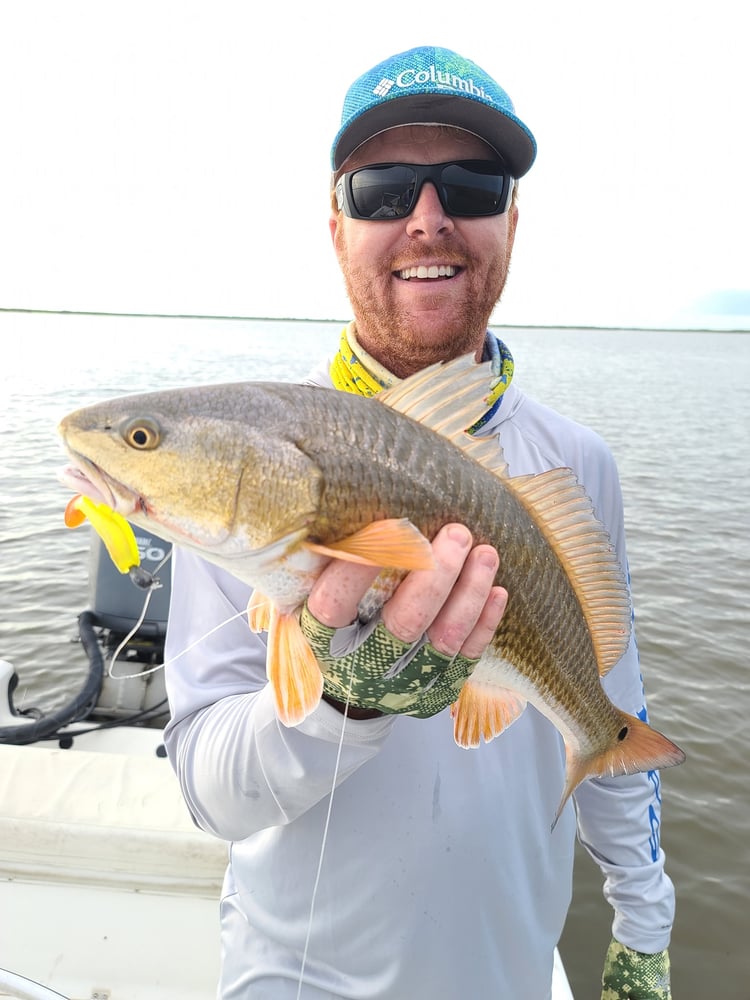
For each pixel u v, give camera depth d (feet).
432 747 1.61
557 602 1.61
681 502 11.76
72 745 3.34
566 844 1.84
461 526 1.23
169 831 2.51
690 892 4.12
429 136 1.78
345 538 1.34
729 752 5.20
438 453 1.43
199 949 2.31
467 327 1.86
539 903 1.74
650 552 9.23
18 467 11.48
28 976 2.20
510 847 1.65
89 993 2.17
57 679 5.48
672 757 1.76
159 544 3.89
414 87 1.72
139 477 1.33
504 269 1.93
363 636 1.26
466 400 1.53
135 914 2.41
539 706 1.65
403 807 1.57
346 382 1.86
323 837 1.58
